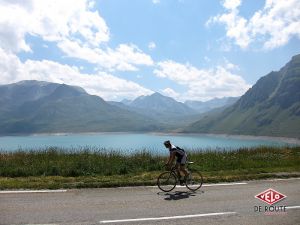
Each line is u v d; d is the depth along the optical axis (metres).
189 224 8.30
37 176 14.33
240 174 15.27
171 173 12.81
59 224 8.17
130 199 10.83
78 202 10.29
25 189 11.95
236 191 12.22
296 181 14.21
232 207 9.98
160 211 9.43
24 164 16.12
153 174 14.82
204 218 8.83
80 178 13.71
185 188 12.72
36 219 8.52
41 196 10.98
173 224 8.29
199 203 10.41
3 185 12.16
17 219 8.49
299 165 18.78
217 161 18.75
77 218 8.66
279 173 15.58
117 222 8.41
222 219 8.75
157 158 18.19
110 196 11.20
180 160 12.76
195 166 17.11
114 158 17.72
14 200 10.38
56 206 9.78
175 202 10.51
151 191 12.10
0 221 8.32
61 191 11.77
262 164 18.44
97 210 9.45
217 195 11.57
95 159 17.19
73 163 15.80
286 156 21.97
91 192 11.77
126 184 12.98
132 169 16.03
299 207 10.03
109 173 15.17
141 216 8.93
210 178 14.09
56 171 14.87
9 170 14.54
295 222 8.55
